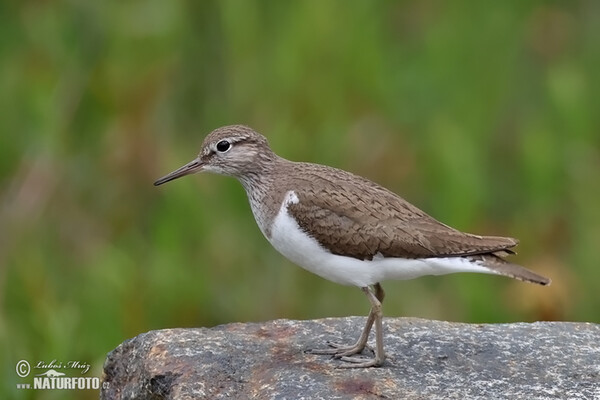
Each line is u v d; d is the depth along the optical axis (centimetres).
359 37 1588
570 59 1766
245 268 1499
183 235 1487
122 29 1636
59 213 1565
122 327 1416
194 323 1466
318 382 998
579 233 1491
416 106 1644
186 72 1656
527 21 1775
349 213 1044
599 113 1656
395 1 1839
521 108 1709
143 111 1590
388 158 1562
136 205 1577
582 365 1042
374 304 1048
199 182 1510
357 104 1593
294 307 1480
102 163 1589
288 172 1106
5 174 1639
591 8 1839
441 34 1686
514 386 997
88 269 1484
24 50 1733
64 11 1684
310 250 1056
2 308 1448
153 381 1031
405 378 1012
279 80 1570
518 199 1594
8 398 1313
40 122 1552
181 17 1644
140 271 1467
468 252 1033
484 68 1662
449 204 1481
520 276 1024
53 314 1364
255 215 1127
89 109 1605
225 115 1573
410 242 1031
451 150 1494
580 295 1470
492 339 1101
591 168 1561
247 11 1588
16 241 1527
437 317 1468
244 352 1066
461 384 1000
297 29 1583
